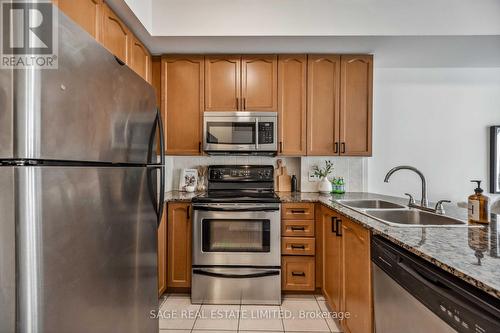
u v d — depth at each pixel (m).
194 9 2.22
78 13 1.43
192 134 2.62
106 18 1.73
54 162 0.77
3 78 0.69
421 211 1.82
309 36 2.22
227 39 2.29
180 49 2.50
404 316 1.06
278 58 2.61
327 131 2.61
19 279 0.69
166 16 2.22
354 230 1.59
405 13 2.18
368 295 1.39
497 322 0.67
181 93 2.61
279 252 2.32
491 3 2.14
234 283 2.32
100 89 0.96
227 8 2.22
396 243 1.11
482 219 1.40
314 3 2.21
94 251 0.92
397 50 2.50
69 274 0.81
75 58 0.83
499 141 2.93
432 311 0.89
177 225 2.43
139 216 1.26
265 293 2.32
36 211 0.71
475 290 0.77
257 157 3.00
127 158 1.15
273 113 2.55
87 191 0.89
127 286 1.15
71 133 0.81
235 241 2.33
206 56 2.60
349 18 2.20
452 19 2.16
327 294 2.17
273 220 2.32
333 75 2.60
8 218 0.69
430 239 1.11
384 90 2.98
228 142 2.54
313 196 2.60
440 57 2.67
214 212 2.33
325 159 2.93
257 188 2.86
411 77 2.97
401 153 2.98
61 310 0.78
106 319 1.00
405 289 1.05
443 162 2.98
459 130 2.97
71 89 0.81
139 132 1.28
